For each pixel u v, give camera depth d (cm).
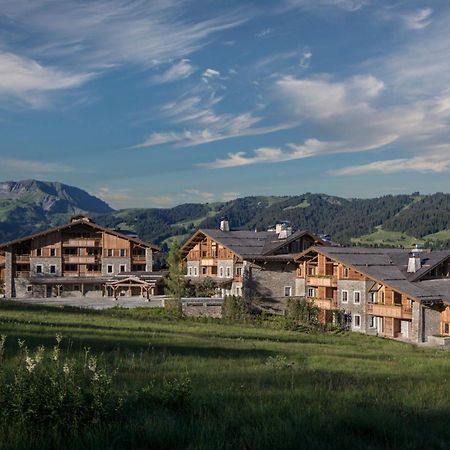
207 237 8288
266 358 2605
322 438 988
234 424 1036
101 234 9450
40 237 9150
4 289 9188
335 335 5534
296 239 7862
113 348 2538
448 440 1026
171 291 6425
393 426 1068
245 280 7531
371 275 6069
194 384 1581
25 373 1045
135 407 1149
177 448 902
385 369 2419
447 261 6322
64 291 9112
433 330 5638
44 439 891
